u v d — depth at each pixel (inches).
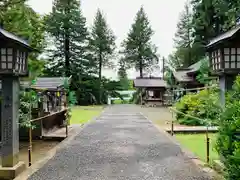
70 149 251.9
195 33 928.9
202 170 177.2
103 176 167.3
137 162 200.2
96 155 225.3
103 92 1325.0
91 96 1216.8
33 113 337.7
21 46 177.6
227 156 123.6
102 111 802.2
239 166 111.0
